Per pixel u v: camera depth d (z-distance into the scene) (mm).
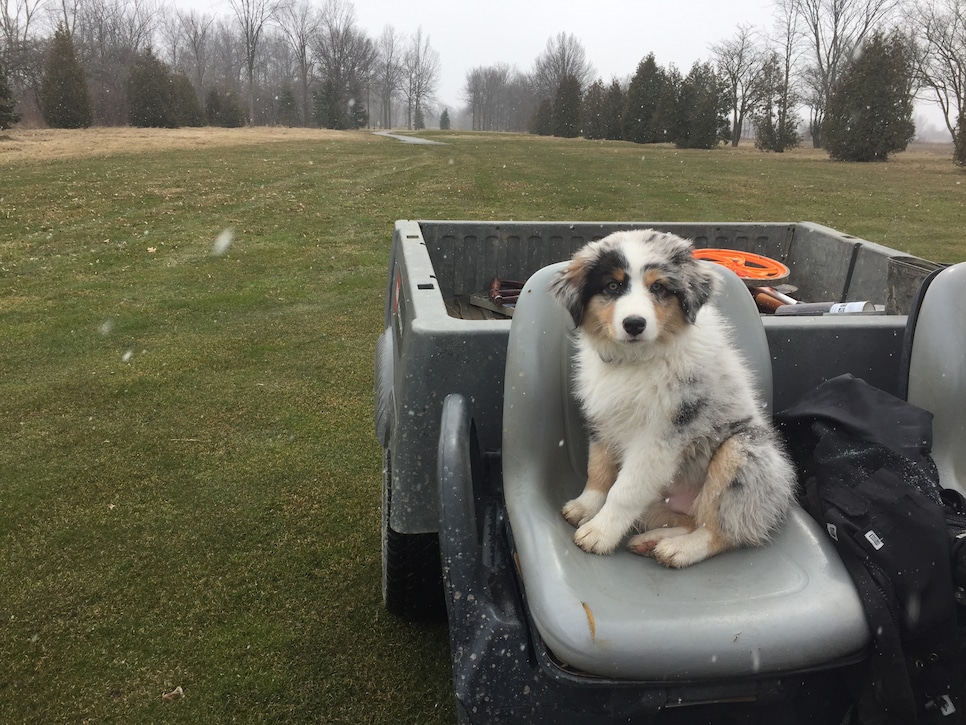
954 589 1745
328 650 2895
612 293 2188
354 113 78312
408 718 2574
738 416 2145
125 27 78438
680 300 2188
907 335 2441
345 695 2676
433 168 23031
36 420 4996
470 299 4328
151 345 6602
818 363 2480
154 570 3391
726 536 1990
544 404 2203
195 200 15523
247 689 2701
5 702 2635
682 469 2166
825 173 23797
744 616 1694
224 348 6535
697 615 1697
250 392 5543
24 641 2932
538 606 1723
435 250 4387
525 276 4520
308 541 3633
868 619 1730
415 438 2264
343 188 17734
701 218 13891
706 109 41469
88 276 9195
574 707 1826
